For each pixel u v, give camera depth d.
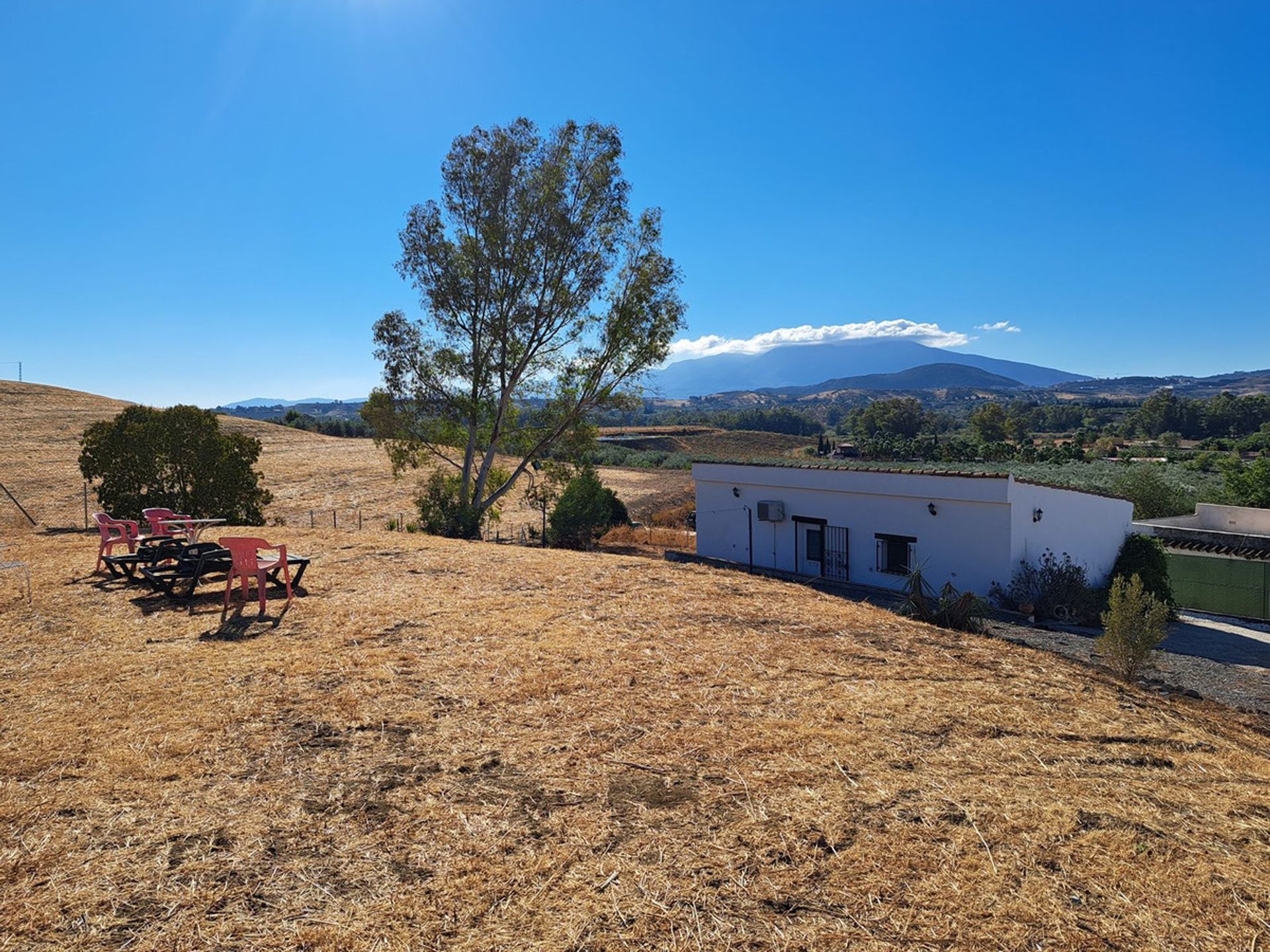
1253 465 34.88
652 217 22.70
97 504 26.20
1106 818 4.14
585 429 24.34
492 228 21.14
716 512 23.08
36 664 6.29
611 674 6.30
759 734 5.11
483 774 4.41
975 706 5.95
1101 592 17.73
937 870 3.53
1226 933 3.16
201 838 3.64
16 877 3.28
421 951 2.90
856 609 9.59
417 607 8.55
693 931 3.05
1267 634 17.00
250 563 7.96
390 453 23.91
